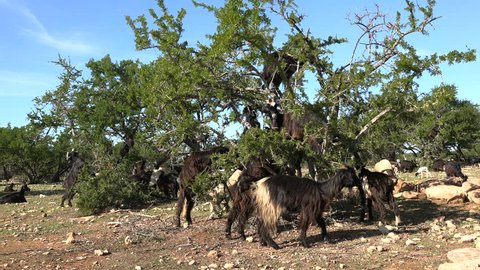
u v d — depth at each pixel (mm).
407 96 9820
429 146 33469
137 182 16359
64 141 32469
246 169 10133
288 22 10289
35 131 29266
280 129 10906
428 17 9422
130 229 11078
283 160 9852
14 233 11516
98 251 8773
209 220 11742
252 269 7273
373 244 8398
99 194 15000
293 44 10078
